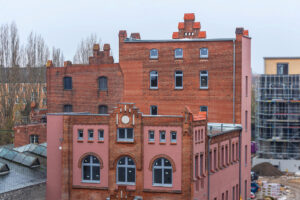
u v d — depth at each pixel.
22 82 106.62
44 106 112.69
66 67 76.75
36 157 62.31
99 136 55.53
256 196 83.44
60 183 57.94
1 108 98.81
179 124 52.09
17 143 71.25
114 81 74.06
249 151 76.44
